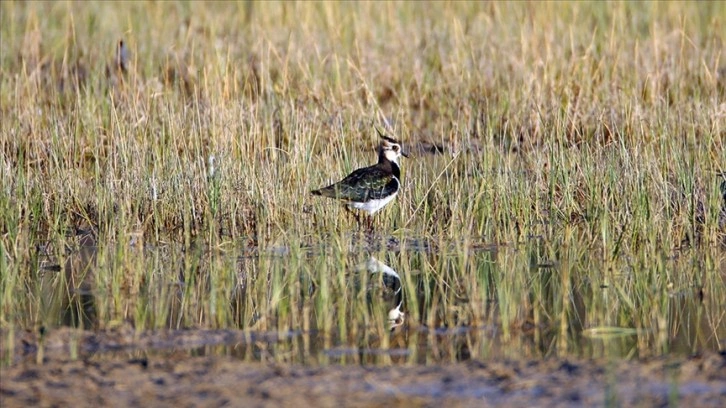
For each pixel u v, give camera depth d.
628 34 24.58
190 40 24.69
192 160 17.12
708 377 9.02
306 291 12.16
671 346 10.09
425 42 25.05
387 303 11.73
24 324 10.87
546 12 25.09
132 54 22.92
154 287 12.41
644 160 16.14
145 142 17.34
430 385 8.95
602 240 14.16
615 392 8.67
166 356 9.84
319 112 20.22
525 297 11.73
